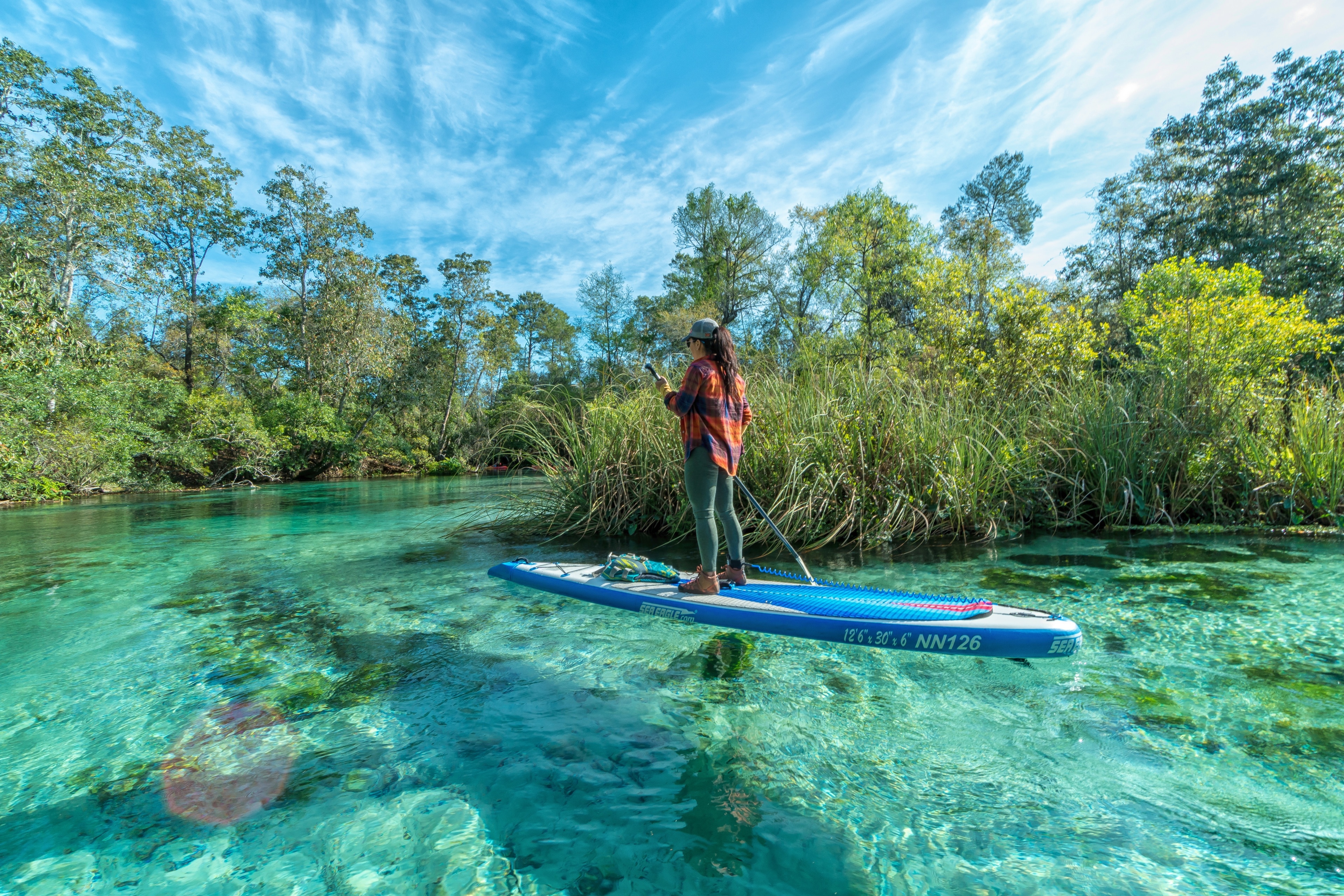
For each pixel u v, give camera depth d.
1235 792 1.59
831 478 5.18
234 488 18.36
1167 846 1.39
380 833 1.53
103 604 3.80
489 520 7.39
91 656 2.86
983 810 1.56
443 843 1.48
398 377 30.36
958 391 6.78
